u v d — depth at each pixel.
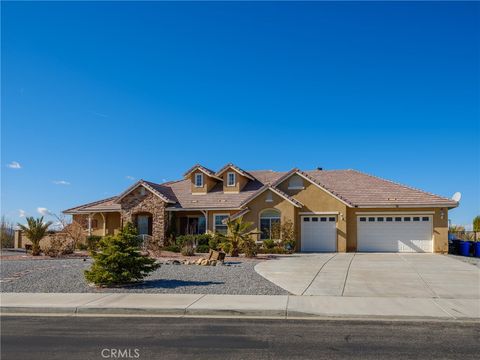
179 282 16.39
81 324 10.55
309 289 14.95
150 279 17.14
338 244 30.97
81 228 35.53
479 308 12.12
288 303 12.59
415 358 7.85
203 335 9.45
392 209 30.94
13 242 38.53
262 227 31.75
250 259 24.53
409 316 11.18
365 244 31.17
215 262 21.86
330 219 31.36
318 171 36.81
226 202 33.97
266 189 31.56
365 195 32.06
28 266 21.38
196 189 36.03
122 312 11.92
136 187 34.69
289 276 17.88
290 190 32.12
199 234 33.81
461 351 8.30
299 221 31.77
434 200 30.20
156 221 34.03
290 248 29.58
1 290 14.95
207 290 14.73
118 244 15.85
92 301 12.90
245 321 10.88
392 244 30.81
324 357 7.89
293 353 8.13
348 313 11.42
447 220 30.19
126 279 15.44
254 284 15.83
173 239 33.59
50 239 30.56
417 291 14.66
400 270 19.66
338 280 16.84
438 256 26.81
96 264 15.59
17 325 10.47
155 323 10.65
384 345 8.70
